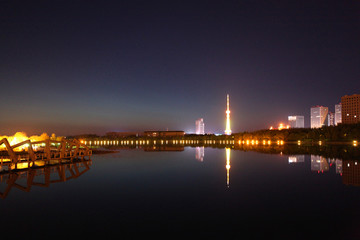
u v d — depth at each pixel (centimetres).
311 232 1633
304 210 2084
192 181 3378
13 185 3169
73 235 1606
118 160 6181
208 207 2188
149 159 6412
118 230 1684
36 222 1844
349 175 3756
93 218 1920
